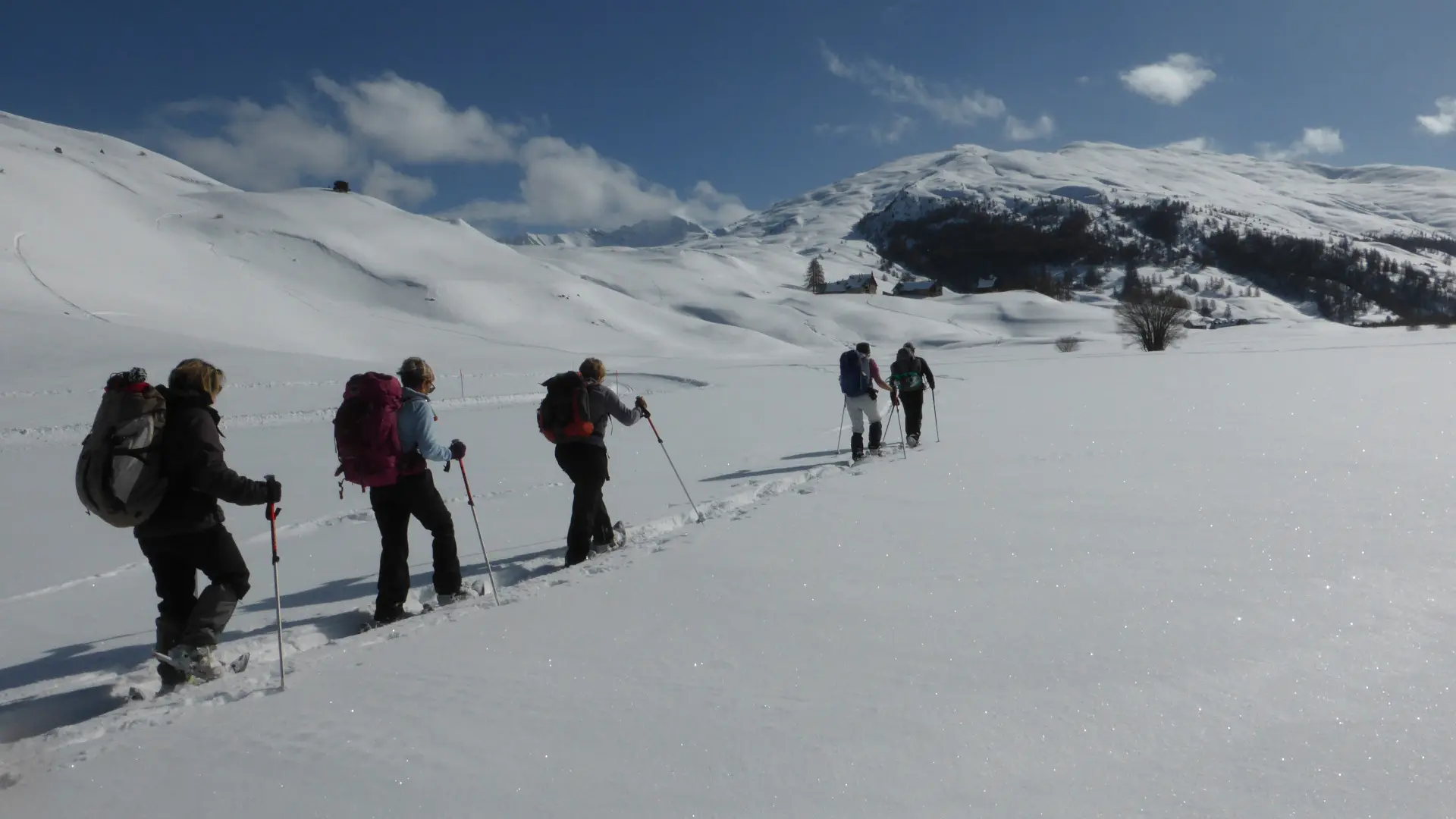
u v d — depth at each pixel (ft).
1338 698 10.93
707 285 567.18
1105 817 8.57
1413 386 58.70
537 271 395.96
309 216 390.01
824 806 9.17
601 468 23.43
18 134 447.83
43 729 14.51
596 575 20.03
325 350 225.97
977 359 162.81
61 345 126.41
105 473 14.79
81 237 261.65
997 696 11.68
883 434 47.42
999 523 22.54
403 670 14.35
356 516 31.24
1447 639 12.65
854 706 11.69
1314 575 16.21
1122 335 281.33
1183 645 13.10
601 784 9.98
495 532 27.27
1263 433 37.32
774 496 29.09
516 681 13.48
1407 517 20.38
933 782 9.53
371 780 10.46
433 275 347.15
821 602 16.58
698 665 13.67
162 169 546.67
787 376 126.11
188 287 256.32
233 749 11.64
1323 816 8.34
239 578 16.26
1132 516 22.39
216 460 15.37
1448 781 8.81
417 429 19.20
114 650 17.74
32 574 24.82
